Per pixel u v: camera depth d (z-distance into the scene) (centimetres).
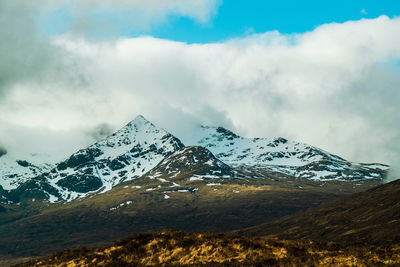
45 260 4238
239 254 3969
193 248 4162
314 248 4266
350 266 3516
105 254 4156
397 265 3450
